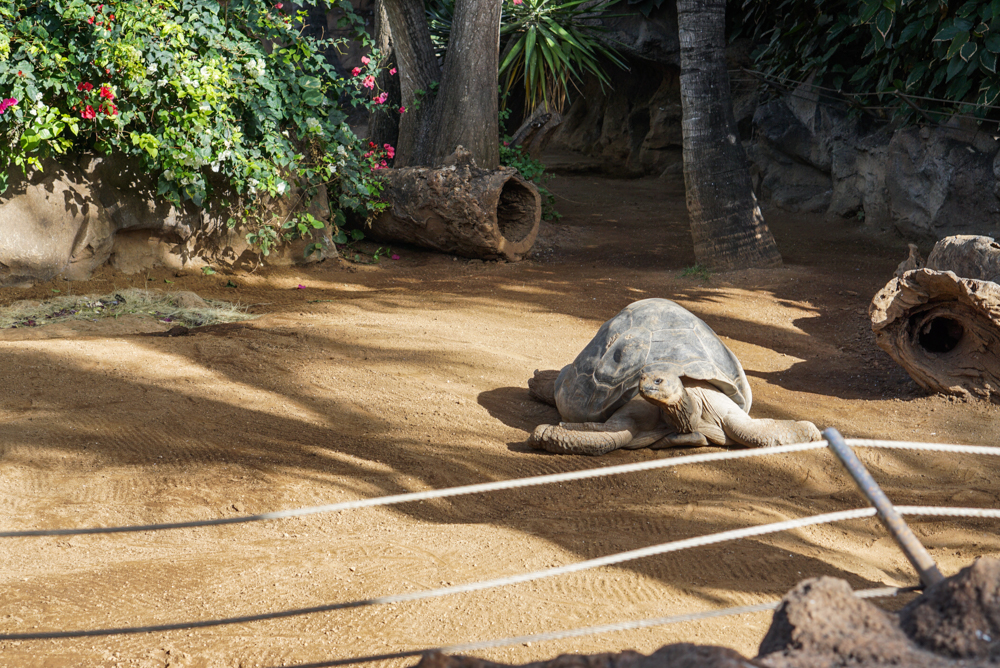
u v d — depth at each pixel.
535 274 9.90
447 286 9.33
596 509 4.02
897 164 11.38
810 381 6.35
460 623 2.76
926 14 9.86
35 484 4.01
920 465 4.68
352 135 9.73
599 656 1.46
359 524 3.78
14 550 3.38
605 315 8.14
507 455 4.73
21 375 5.32
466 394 5.75
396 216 10.53
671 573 3.19
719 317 8.09
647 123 18.98
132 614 2.83
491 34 10.74
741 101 16.55
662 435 4.85
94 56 7.53
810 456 4.70
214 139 8.24
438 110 10.99
